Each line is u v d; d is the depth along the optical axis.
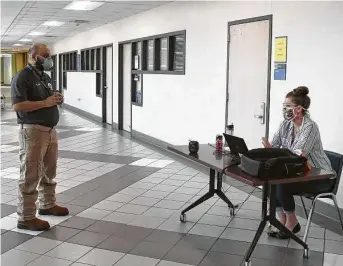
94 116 12.55
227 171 3.05
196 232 3.70
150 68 8.42
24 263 3.07
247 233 3.68
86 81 13.32
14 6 7.74
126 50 9.80
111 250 3.31
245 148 3.25
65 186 5.10
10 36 14.91
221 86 5.83
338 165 3.39
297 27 4.38
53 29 12.38
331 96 3.99
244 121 5.36
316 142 3.36
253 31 5.10
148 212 4.20
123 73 10.09
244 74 5.32
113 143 8.23
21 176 3.67
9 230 3.69
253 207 4.38
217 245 3.43
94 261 3.12
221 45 5.79
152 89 8.20
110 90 11.16
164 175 5.67
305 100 3.40
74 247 3.36
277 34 4.67
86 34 12.95
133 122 9.34
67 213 4.10
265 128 4.95
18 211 3.73
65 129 10.22
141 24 8.56
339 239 3.55
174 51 7.35
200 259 3.17
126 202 4.51
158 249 3.34
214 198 4.66
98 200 4.57
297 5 4.36
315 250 3.33
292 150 3.31
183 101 6.93
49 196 4.06
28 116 3.57
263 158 2.98
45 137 3.67
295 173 2.92
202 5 6.20
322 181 3.36
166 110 7.61
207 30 6.11
